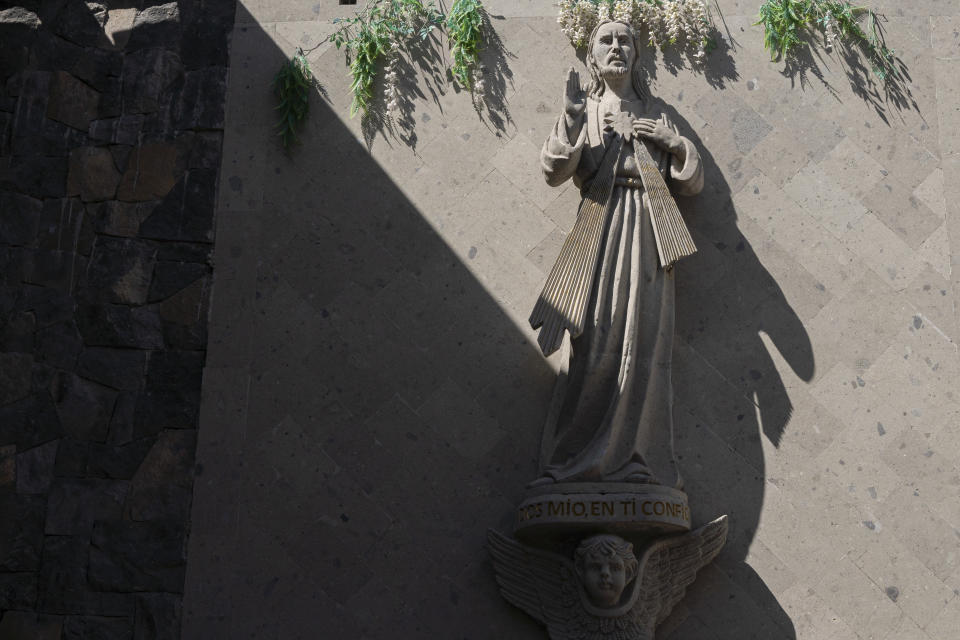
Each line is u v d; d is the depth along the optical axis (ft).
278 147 22.90
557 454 19.94
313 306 22.02
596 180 20.93
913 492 20.49
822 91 22.74
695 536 19.90
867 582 20.08
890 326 21.38
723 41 23.15
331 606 20.47
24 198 22.54
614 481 19.31
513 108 22.95
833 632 19.88
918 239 21.83
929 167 22.21
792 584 20.12
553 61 23.18
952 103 22.58
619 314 20.13
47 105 23.09
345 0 23.67
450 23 23.31
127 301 22.03
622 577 18.97
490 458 21.07
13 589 20.54
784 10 22.94
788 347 21.33
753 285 21.67
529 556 20.04
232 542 20.81
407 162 22.77
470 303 21.90
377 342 21.77
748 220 22.03
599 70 21.84
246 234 22.44
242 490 21.08
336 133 22.99
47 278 22.13
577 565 19.34
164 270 22.21
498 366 21.53
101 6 23.66
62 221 22.45
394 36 23.52
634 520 18.97
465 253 22.18
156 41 23.52
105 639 20.30
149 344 21.84
